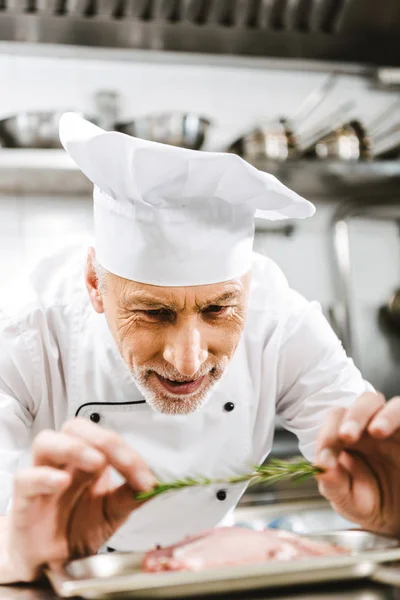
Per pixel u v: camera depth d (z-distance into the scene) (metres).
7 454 1.31
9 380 1.44
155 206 1.07
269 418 1.60
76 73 2.94
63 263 1.60
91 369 1.50
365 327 3.19
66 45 2.57
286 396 1.62
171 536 1.55
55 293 1.53
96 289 1.26
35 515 0.94
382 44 2.76
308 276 3.14
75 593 0.78
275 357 1.55
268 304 1.56
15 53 2.71
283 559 0.92
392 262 3.24
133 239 1.09
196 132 2.54
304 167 2.79
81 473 1.00
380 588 0.87
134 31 2.56
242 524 2.40
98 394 1.50
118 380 1.48
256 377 1.55
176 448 1.51
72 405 1.51
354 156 2.87
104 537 1.04
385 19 2.67
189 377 1.15
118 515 1.04
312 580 0.86
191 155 1.00
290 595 0.85
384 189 3.15
